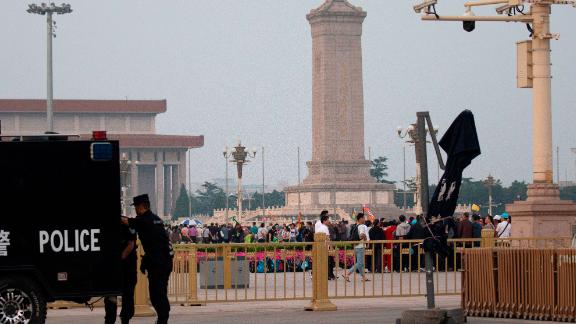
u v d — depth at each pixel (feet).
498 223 322.55
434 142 154.20
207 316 181.16
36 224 142.10
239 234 426.10
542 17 241.55
